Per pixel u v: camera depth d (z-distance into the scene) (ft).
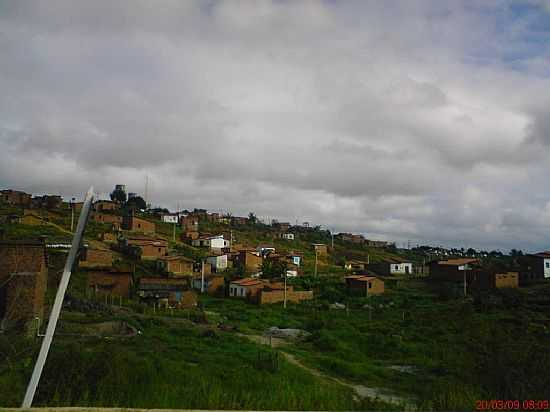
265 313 138.92
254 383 41.81
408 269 242.78
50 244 164.66
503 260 262.47
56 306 20.31
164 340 79.15
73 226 229.45
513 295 147.54
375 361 81.05
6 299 68.23
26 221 214.07
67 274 20.35
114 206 309.42
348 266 265.13
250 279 179.73
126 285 142.72
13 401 24.82
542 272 190.08
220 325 111.04
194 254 230.89
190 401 26.35
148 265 190.19
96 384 28.30
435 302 159.12
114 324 87.92
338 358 80.94
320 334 98.63
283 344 94.17
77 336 70.33
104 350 35.35
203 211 417.69
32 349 35.94
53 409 19.89
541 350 37.81
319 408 27.17
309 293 169.68
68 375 28.63
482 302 142.92
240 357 68.95
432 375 65.98
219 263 217.97
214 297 173.06
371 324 119.14
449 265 197.88
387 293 180.75
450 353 79.15
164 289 147.33
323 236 417.49
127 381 30.27
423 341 97.96
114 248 204.03
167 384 31.89
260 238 345.31
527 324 110.93
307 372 66.18
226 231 335.88
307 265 258.78
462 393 32.53
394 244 440.04
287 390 34.78
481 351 63.31
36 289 69.87
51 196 286.25
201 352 70.69
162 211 368.27
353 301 164.86
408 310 144.25
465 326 110.83
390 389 59.77
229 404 25.88
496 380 35.06
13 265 71.82
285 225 444.55
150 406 25.11
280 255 254.68
